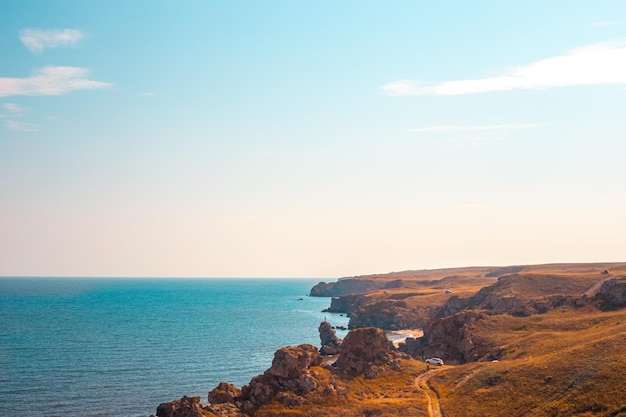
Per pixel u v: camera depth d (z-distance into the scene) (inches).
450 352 7042.3
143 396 5846.5
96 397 5777.6
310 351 5073.8
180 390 6107.3
